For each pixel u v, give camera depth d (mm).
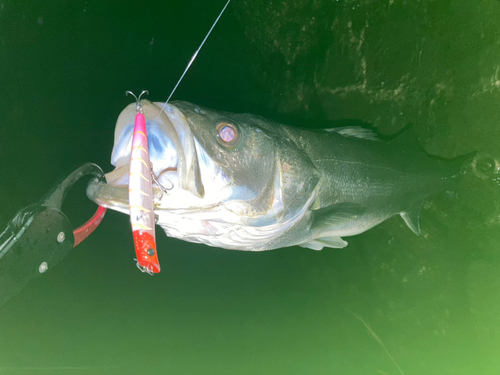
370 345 550
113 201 258
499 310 469
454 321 499
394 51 550
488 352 470
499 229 470
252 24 740
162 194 275
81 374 590
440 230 516
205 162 296
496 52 448
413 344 521
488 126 467
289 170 342
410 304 533
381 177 434
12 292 224
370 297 564
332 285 594
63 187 243
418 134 537
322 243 443
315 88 675
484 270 481
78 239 261
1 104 662
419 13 512
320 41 646
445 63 496
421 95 528
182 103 318
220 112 333
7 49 662
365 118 604
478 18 457
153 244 233
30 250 228
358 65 601
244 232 338
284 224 351
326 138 402
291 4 667
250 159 318
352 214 410
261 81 768
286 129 372
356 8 583
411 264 537
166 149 276
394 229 552
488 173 472
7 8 661
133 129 263
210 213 308
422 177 473
